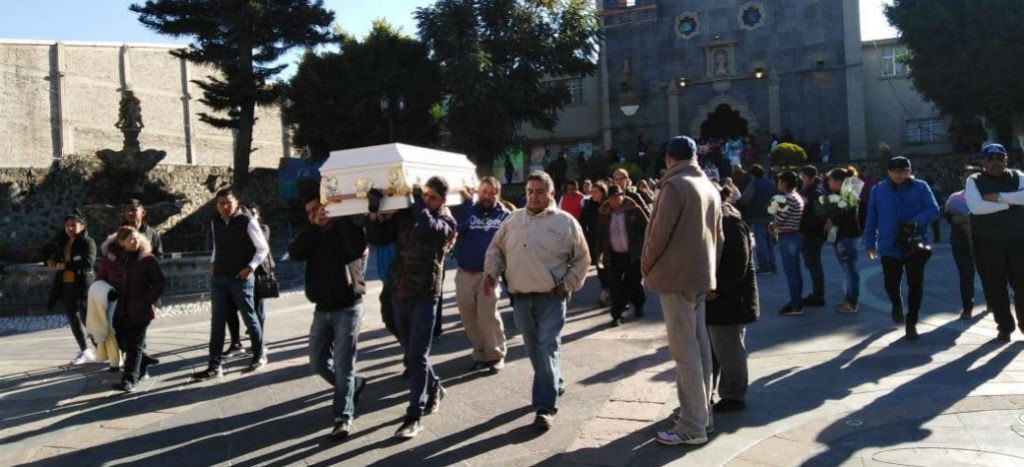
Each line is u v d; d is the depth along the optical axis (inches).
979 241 278.1
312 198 224.1
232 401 260.7
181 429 231.3
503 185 1278.3
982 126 1149.1
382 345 343.9
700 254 184.1
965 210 318.3
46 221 938.1
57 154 1441.9
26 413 257.1
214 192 1127.0
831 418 200.5
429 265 219.1
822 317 341.4
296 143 1368.1
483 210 287.4
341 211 221.1
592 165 1157.7
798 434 190.2
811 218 350.3
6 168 922.1
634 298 372.2
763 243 511.2
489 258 232.4
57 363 346.9
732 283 206.4
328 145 1326.3
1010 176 275.6
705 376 193.5
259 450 208.2
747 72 1294.3
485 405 237.8
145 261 287.0
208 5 1045.2
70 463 205.2
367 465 191.6
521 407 233.6
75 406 264.4
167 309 514.9
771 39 1286.9
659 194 187.9
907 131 1290.6
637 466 176.9
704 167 1107.3
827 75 1259.8
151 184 973.8
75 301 344.5
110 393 280.4
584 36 1213.1
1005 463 165.8
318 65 1289.4
